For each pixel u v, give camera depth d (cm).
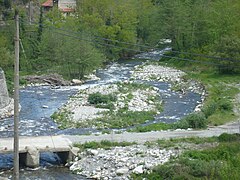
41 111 5441
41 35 8131
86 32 8631
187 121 4622
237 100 5806
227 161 3294
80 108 5416
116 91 6253
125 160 3572
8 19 8581
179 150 3769
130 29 10044
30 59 7906
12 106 5506
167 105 5816
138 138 4141
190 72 8012
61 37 7925
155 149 3812
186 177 3064
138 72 8244
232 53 7412
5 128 4681
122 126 4759
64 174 3459
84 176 3412
